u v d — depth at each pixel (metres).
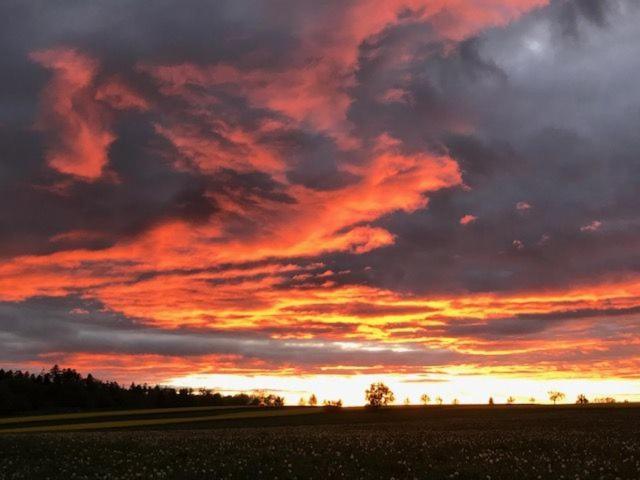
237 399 163.50
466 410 112.69
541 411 102.62
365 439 38.12
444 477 23.36
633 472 23.39
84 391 150.88
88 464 27.94
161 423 86.12
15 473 25.52
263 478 23.77
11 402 130.50
